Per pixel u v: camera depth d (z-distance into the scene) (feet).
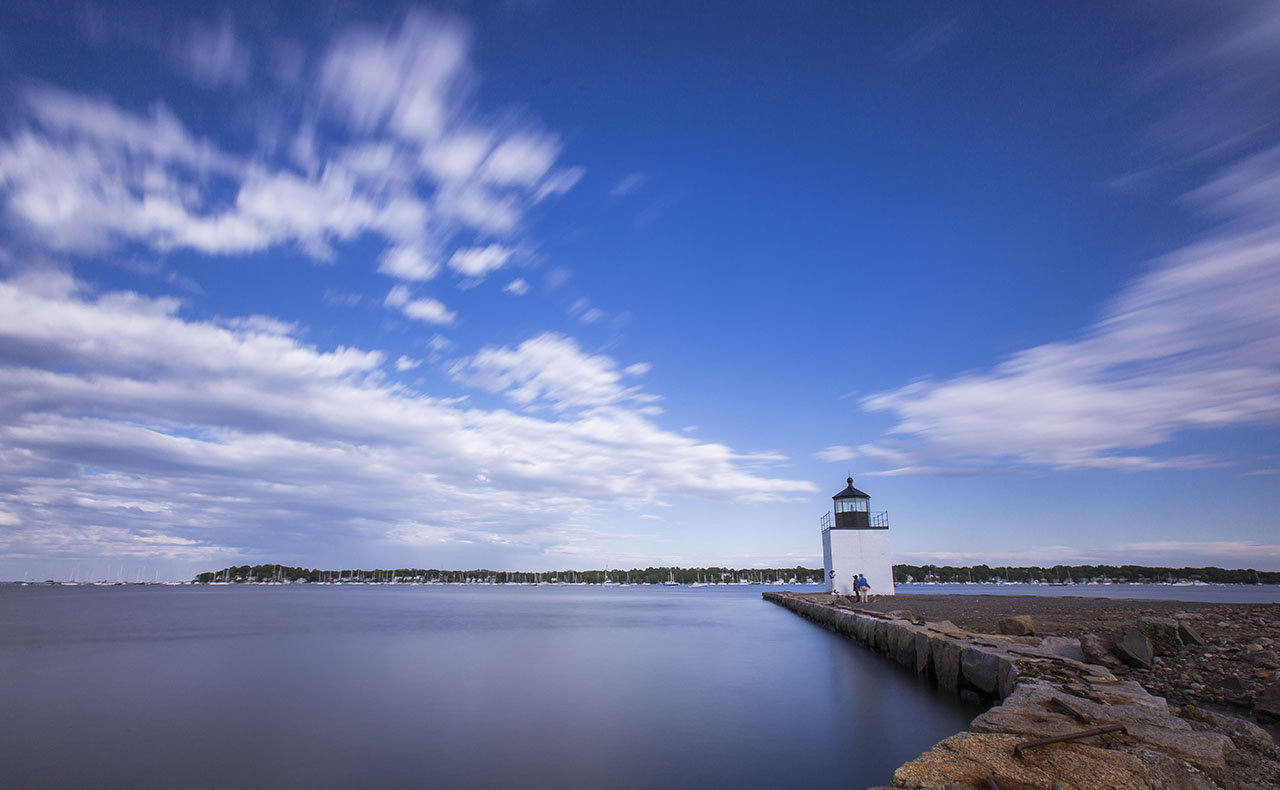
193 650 111.65
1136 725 27.91
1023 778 21.59
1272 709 37.35
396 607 284.00
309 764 44.88
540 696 67.56
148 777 42.63
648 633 140.87
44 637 136.05
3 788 40.81
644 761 44.47
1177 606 92.84
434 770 43.32
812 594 262.26
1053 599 134.51
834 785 39.29
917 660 70.79
